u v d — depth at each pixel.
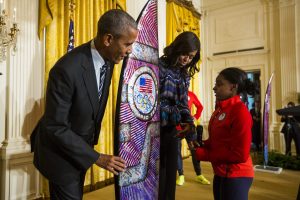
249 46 6.80
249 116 1.46
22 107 3.10
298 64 6.19
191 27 6.64
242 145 1.41
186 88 1.91
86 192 3.59
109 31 1.19
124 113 1.62
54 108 1.17
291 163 4.83
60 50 3.45
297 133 5.30
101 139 3.88
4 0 2.80
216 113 1.62
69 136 1.17
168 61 1.82
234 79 1.54
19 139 3.05
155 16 1.92
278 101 6.41
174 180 1.87
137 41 1.73
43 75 3.33
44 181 3.29
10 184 2.96
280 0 6.36
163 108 1.81
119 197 1.57
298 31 6.22
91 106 1.27
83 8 3.74
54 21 3.38
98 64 1.32
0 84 2.95
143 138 1.72
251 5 6.78
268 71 6.55
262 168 4.68
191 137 1.80
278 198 3.26
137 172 1.68
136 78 1.70
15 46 2.81
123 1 4.43
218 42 7.26
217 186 1.58
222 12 7.20
